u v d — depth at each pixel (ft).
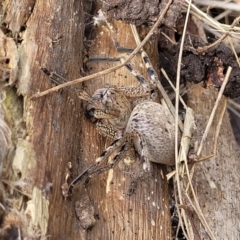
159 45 0.90
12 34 0.79
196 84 0.90
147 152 0.81
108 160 0.81
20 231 0.73
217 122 0.88
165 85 0.91
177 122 0.84
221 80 0.87
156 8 0.85
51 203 0.75
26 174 0.74
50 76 0.78
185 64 0.87
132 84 0.85
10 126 0.76
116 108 0.82
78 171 0.79
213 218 0.84
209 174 0.85
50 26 0.80
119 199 0.80
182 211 0.83
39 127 0.76
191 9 0.90
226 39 0.91
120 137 0.82
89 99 0.80
